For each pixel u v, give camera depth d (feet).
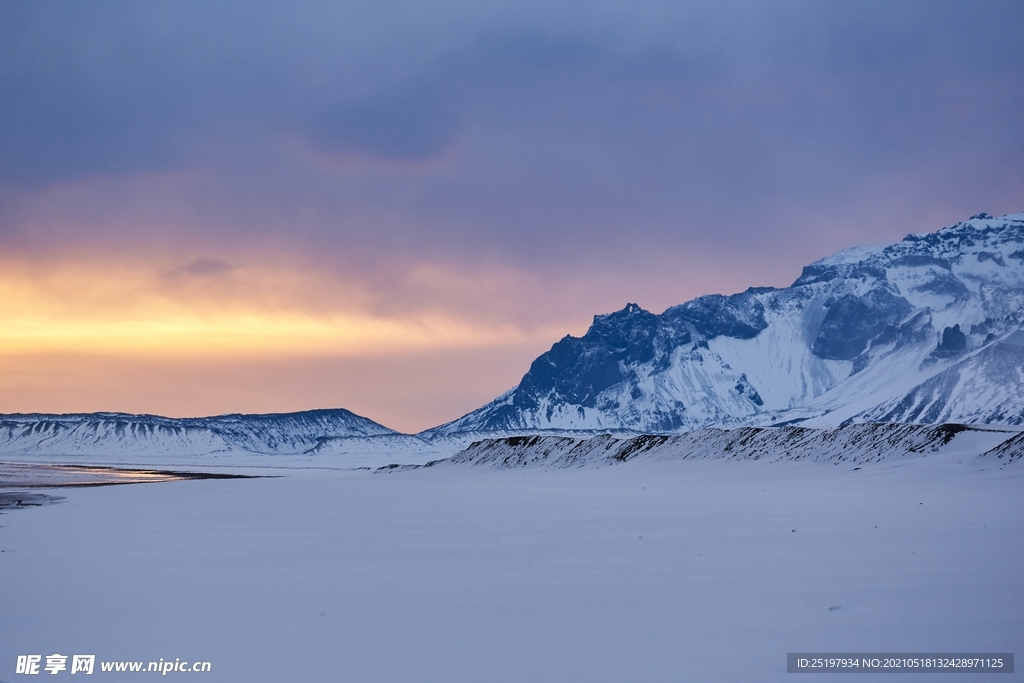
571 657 70.54
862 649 71.10
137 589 100.07
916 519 161.89
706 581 99.14
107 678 67.87
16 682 67.46
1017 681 63.26
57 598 95.35
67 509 225.35
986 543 124.26
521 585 98.94
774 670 66.59
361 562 118.21
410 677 66.44
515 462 513.86
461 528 160.45
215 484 386.52
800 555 116.57
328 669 68.69
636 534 145.18
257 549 133.59
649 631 77.66
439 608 87.92
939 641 72.69
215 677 67.41
